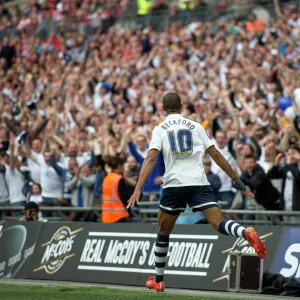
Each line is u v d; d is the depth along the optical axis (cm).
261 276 3638
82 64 9238
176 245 4031
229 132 5250
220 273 3809
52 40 10544
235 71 6919
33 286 3881
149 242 4116
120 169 4622
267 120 5734
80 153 5831
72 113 7275
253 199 4450
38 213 5103
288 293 3553
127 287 3969
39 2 11812
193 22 9812
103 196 4628
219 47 7888
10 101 8550
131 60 8844
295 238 3703
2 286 3888
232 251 3803
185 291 3766
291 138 4881
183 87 7175
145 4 10862
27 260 4591
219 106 5909
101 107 7531
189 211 4425
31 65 9938
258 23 8475
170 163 3177
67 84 8444
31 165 5734
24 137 6619
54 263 4456
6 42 10556
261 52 7581
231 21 9125
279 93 6181
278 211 4094
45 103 8162
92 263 4297
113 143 5522
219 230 3103
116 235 4266
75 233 4441
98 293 3500
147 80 7762
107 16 10844
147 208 5056
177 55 7994
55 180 5447
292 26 8306
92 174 5269
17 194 5662
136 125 6022
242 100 5925
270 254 3747
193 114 5494
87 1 11375
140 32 9362
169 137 3173
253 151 4584
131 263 4141
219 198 4903
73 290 3650
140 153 5362
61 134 6900
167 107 3244
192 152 3167
